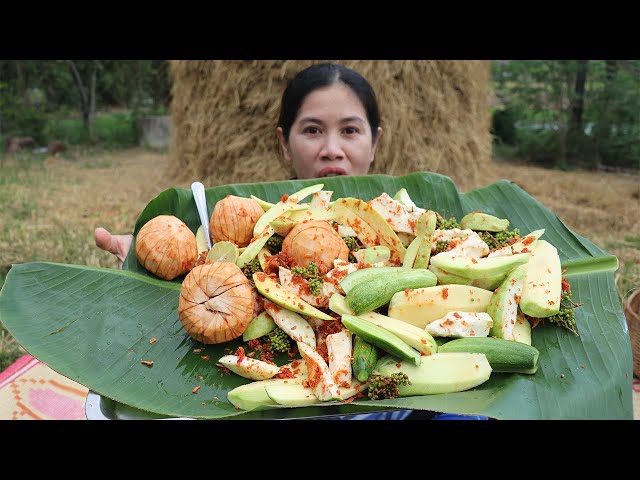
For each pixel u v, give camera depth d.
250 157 5.48
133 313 1.90
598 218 6.32
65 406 2.28
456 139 5.76
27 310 1.87
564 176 8.22
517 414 1.43
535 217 2.33
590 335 1.80
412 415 1.88
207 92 5.63
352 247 2.01
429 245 1.88
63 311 1.88
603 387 1.61
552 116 9.17
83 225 5.97
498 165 8.97
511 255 1.86
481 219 2.14
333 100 2.77
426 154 5.50
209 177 5.79
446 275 1.83
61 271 2.01
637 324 2.75
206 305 1.73
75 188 7.74
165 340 1.82
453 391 1.55
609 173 8.59
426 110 5.48
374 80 5.07
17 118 11.05
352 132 2.82
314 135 2.81
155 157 10.66
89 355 1.74
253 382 1.67
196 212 2.28
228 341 1.79
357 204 2.03
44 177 8.37
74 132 11.86
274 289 1.81
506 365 1.58
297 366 1.72
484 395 1.51
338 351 1.64
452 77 5.63
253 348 1.79
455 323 1.67
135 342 1.80
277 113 5.24
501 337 1.70
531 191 7.37
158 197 2.24
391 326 1.68
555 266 1.88
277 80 5.21
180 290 1.89
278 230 2.02
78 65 11.89
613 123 8.63
